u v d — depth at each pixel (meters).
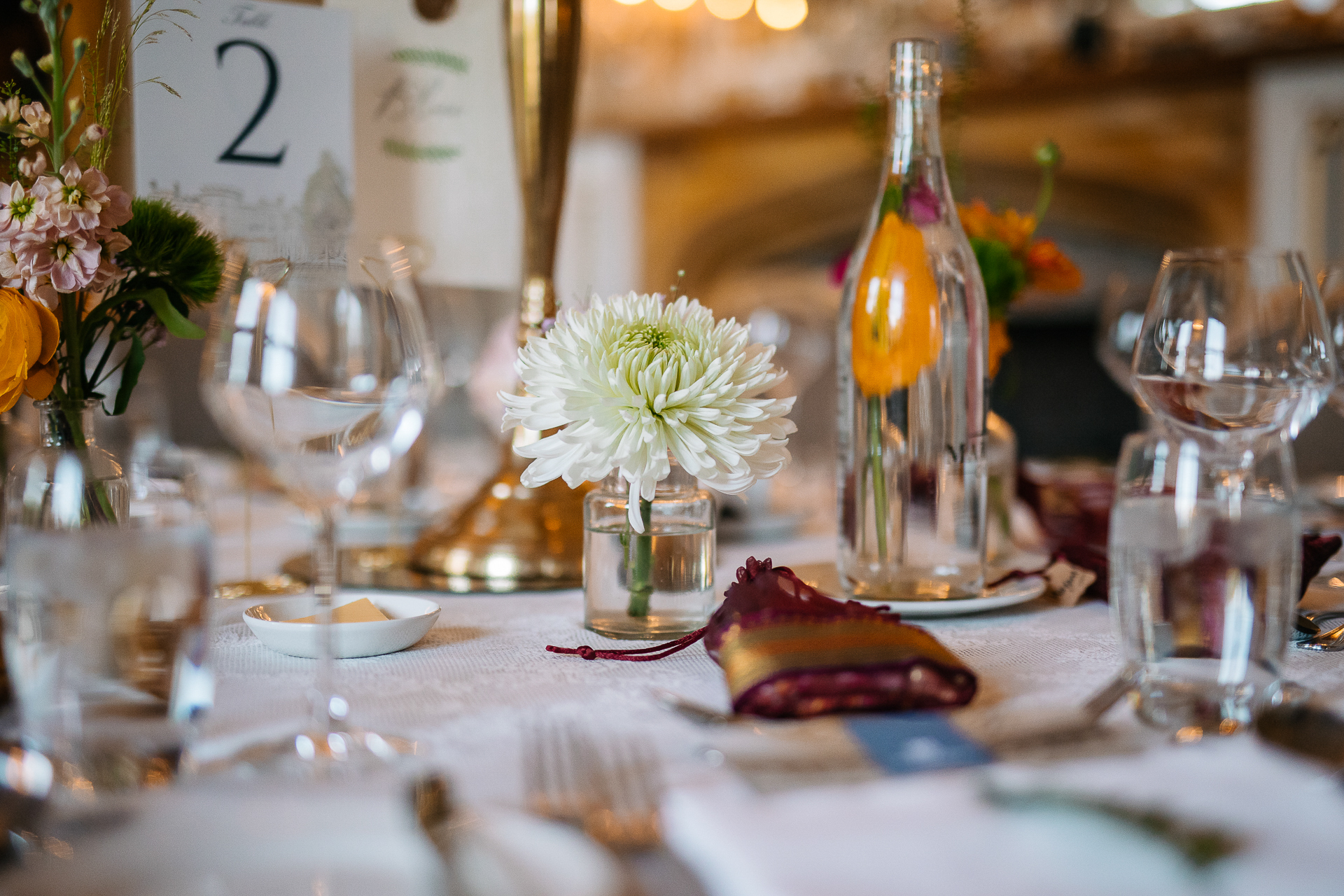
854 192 4.27
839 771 0.37
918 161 0.70
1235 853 0.30
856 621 0.50
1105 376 4.16
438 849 0.32
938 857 0.30
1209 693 0.45
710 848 0.31
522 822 0.33
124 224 0.61
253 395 0.44
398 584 0.81
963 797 0.34
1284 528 0.45
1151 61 3.59
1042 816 0.32
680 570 0.64
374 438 0.45
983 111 3.96
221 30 0.90
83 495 0.51
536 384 0.61
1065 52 3.67
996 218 0.93
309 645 0.58
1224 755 0.37
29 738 0.41
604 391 0.60
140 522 0.54
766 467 0.63
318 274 0.45
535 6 0.84
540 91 0.85
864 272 0.70
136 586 0.42
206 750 0.42
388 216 1.01
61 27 0.61
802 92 4.07
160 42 0.88
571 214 4.58
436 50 1.02
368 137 1.00
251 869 0.32
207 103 0.90
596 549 0.65
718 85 4.23
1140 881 0.29
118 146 0.88
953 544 0.70
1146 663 0.46
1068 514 1.00
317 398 0.44
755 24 4.13
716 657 0.52
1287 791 0.34
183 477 0.57
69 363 0.61
